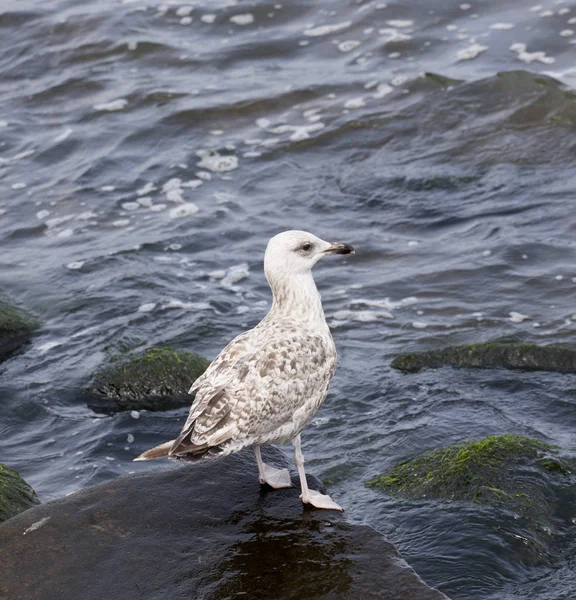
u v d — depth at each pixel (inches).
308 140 621.3
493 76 642.2
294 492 273.3
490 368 403.9
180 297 485.7
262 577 237.3
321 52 714.8
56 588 234.2
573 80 631.8
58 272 514.9
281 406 261.1
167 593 232.1
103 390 412.8
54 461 371.6
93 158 629.3
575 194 537.0
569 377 391.5
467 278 478.9
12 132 670.5
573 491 306.5
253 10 772.6
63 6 815.1
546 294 460.1
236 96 673.6
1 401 413.4
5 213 579.5
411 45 703.7
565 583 272.7
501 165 573.3
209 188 586.9
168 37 756.0
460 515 296.8
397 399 387.9
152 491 270.4
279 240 283.3
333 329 450.6
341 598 228.4
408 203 550.3
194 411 254.2
